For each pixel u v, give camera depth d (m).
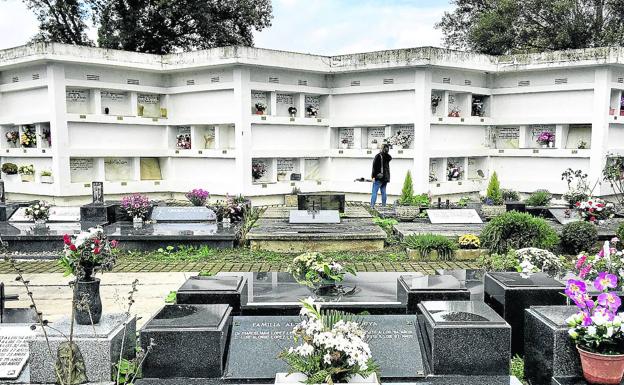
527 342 6.27
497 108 23.36
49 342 5.68
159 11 30.25
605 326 5.48
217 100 21.58
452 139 22.33
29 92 21.16
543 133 22.23
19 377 5.81
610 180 19.53
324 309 7.16
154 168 23.23
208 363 5.80
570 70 21.22
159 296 9.47
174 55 21.78
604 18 29.77
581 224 12.71
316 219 15.02
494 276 7.51
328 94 23.20
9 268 11.80
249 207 16.48
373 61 21.42
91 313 6.05
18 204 16.38
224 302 7.11
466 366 5.82
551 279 7.35
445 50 20.80
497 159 23.42
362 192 22.52
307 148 22.88
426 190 21.12
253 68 21.00
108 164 21.89
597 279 6.10
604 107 20.44
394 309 7.21
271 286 8.09
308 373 5.22
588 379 5.53
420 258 12.41
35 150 20.98
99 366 5.71
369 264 11.91
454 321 5.87
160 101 23.20
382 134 22.59
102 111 21.58
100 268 6.30
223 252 13.16
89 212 15.16
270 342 6.00
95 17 31.00
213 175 22.11
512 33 30.56
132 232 13.75
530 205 17.61
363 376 5.25
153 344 5.41
